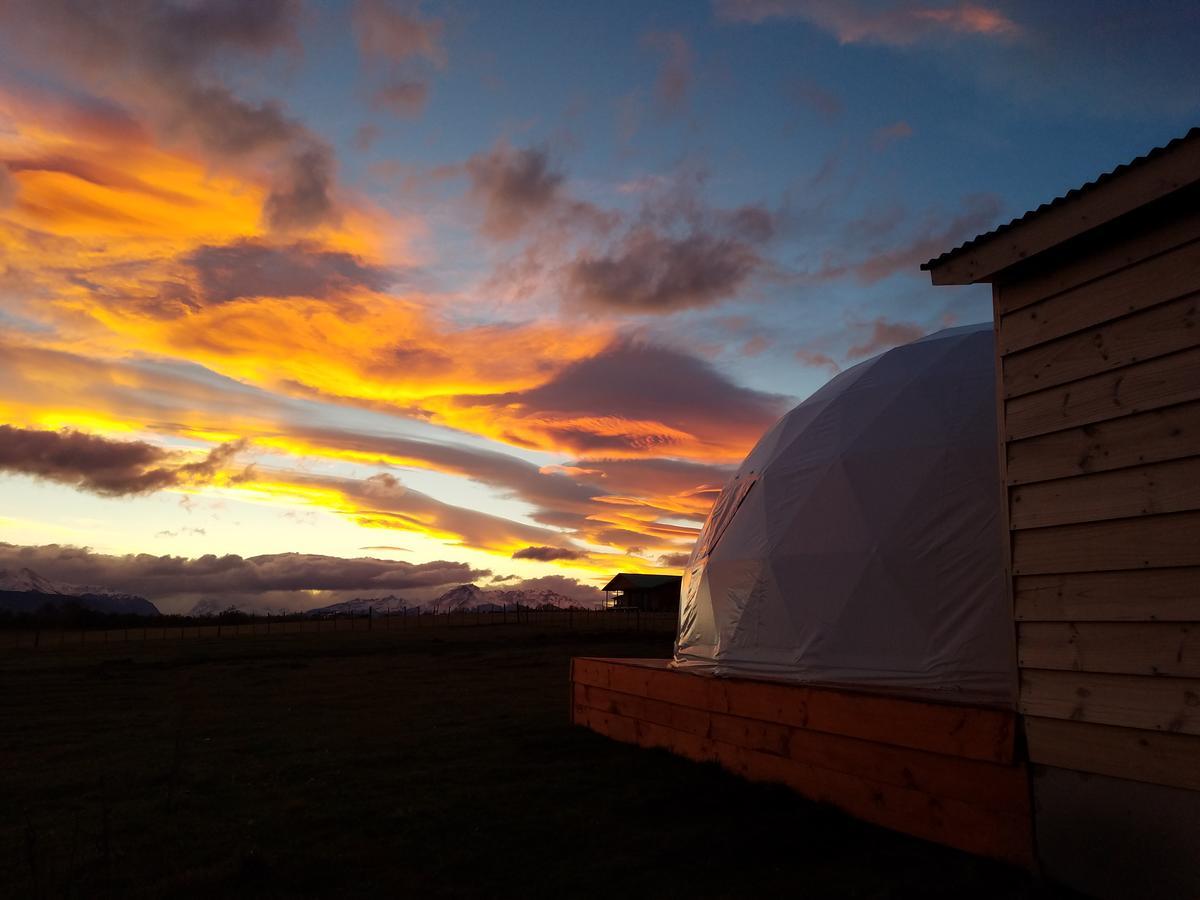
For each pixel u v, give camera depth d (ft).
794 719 20.83
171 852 18.17
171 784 23.47
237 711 43.37
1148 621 12.88
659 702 27.25
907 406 23.81
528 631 124.77
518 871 16.38
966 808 16.06
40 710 45.50
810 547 23.11
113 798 23.77
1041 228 14.64
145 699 49.90
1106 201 13.46
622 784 22.93
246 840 18.89
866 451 23.38
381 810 21.13
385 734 33.91
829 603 21.95
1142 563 13.03
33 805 23.34
